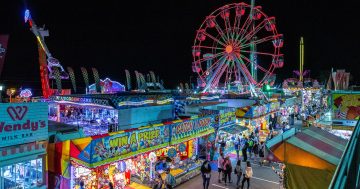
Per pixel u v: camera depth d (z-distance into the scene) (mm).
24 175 8859
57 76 19766
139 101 13641
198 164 14258
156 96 14594
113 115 13383
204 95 20641
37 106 9039
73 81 20109
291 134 9258
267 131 21828
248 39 27344
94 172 10586
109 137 9578
